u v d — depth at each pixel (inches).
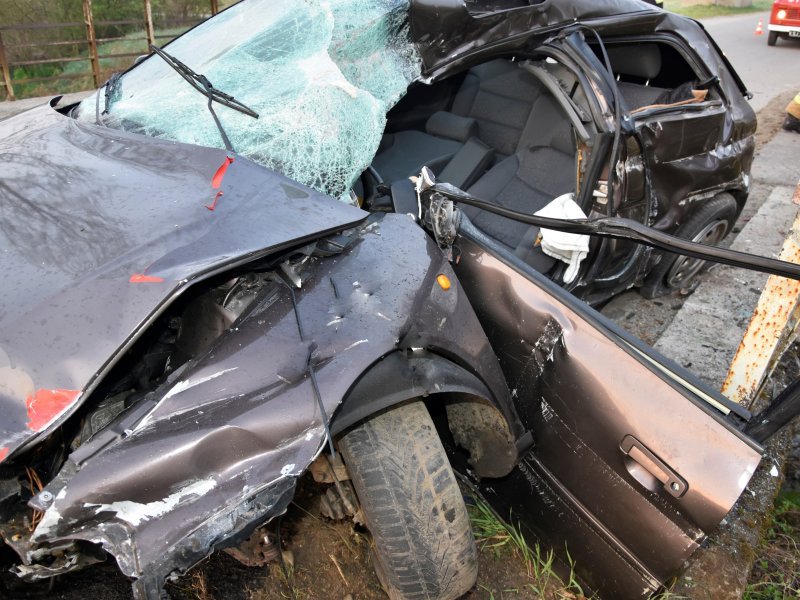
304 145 82.5
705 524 60.7
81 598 72.4
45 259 61.3
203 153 74.5
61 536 50.2
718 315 141.8
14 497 53.6
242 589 76.7
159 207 66.4
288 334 59.9
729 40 545.0
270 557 67.9
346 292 64.6
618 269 119.3
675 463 62.2
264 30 98.2
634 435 65.0
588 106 105.2
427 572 64.4
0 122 101.2
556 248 101.1
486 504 85.6
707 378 120.7
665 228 122.5
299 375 57.1
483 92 144.0
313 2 96.4
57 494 50.1
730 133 130.1
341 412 56.8
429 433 65.6
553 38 107.8
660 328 137.1
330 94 85.7
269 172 74.2
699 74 128.5
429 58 101.2
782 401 63.7
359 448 63.3
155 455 51.6
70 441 60.5
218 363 57.2
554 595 79.0
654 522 65.0
